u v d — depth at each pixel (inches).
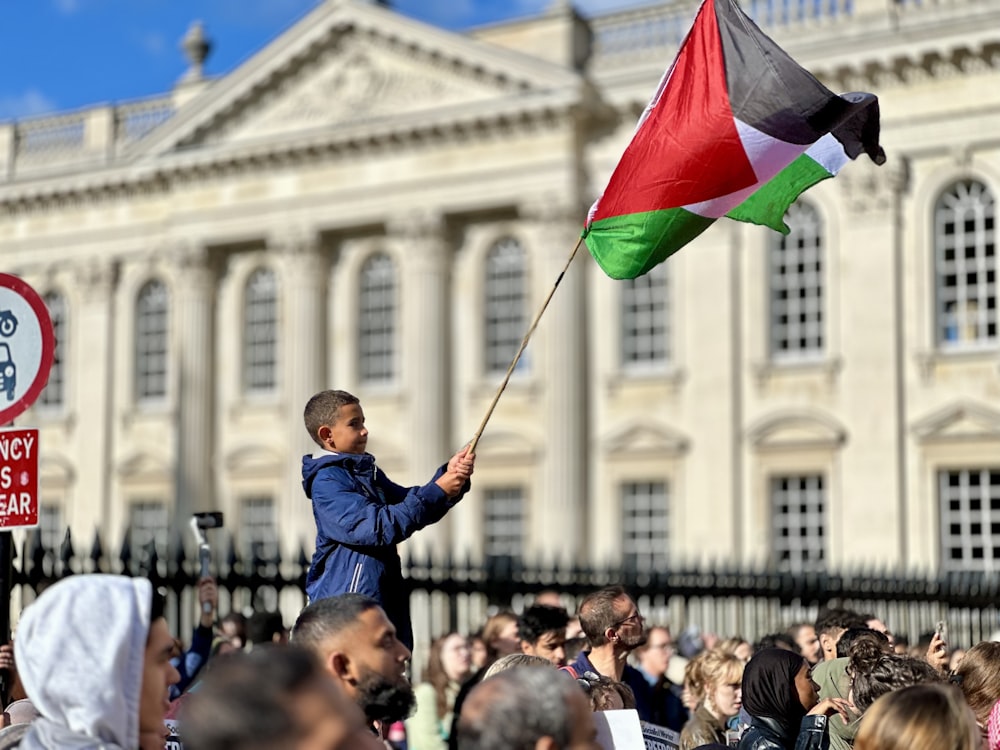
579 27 2223.2
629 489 2177.7
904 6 1999.3
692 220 523.2
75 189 2610.7
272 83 2410.2
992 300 1967.3
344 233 2399.1
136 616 265.4
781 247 2105.1
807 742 432.8
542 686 240.2
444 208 2269.9
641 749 362.6
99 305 2610.7
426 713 735.1
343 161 2362.2
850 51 2003.0
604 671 494.6
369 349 2384.4
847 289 2028.8
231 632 674.8
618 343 2186.3
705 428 2105.1
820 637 615.5
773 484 2080.5
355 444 452.8
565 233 2178.9
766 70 525.3
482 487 2251.5
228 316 2491.4
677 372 2128.4
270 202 2415.1
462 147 2266.2
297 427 2369.6
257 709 200.5
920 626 1194.6
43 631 262.4
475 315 2285.9
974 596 1237.7
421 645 1296.8
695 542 2097.7
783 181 525.0
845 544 2003.0
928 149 1984.5
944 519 1974.7
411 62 2304.4
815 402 2041.1
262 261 2474.2
